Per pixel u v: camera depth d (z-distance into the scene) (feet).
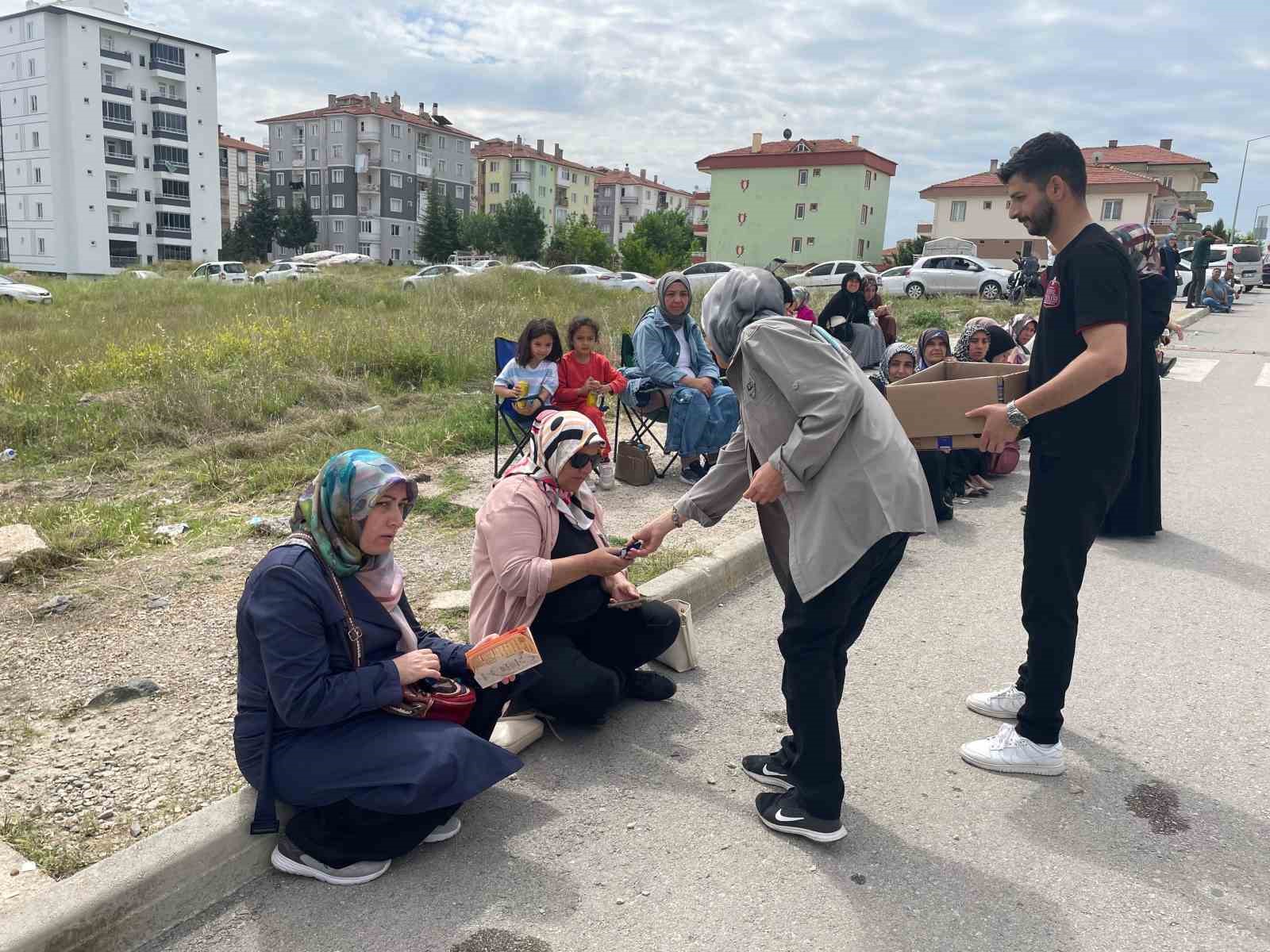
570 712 10.87
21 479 22.00
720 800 9.75
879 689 12.30
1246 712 11.52
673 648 12.70
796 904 8.11
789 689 8.64
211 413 27.17
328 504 8.10
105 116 216.54
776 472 8.01
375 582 8.66
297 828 8.45
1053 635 9.78
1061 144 9.24
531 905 8.08
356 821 8.29
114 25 214.07
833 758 8.69
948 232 180.14
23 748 10.27
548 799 9.76
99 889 7.45
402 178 282.15
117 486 21.53
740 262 203.00
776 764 9.94
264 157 331.57
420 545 17.34
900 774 10.25
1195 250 73.26
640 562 15.67
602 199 364.58
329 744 8.28
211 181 242.37
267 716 8.29
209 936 7.70
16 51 212.02
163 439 25.77
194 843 8.03
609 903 8.11
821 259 195.11
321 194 281.13
